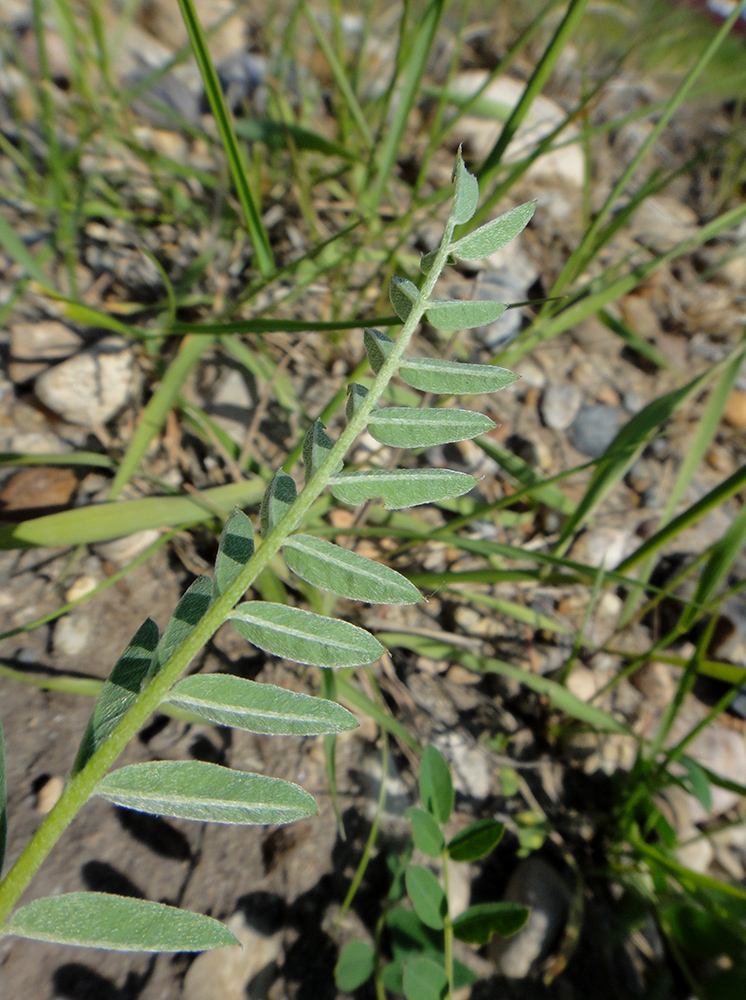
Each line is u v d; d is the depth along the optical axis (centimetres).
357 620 31
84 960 21
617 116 67
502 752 30
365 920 24
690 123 73
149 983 21
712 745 33
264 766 26
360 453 36
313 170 44
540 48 70
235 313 37
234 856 24
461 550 36
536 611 35
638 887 26
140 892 22
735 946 23
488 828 21
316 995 22
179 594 29
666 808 29
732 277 54
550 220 54
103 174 40
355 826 26
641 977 25
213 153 40
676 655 36
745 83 73
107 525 27
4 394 31
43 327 32
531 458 42
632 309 51
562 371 47
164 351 35
